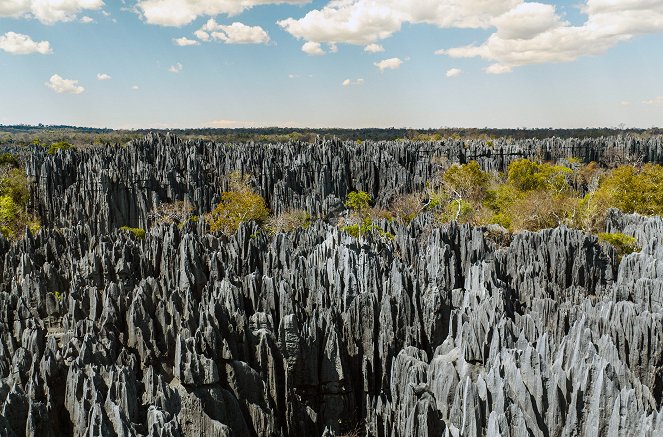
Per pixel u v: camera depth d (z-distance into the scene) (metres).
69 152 153.12
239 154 165.38
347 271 59.34
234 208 119.19
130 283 63.16
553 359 38.59
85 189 128.62
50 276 61.59
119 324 46.38
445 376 38.62
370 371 49.19
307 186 158.62
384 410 41.31
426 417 35.03
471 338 40.34
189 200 137.62
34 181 138.12
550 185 134.75
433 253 63.00
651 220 85.75
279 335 44.16
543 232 71.31
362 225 101.88
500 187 136.25
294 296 53.78
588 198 106.19
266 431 40.28
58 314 54.62
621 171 113.50
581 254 67.12
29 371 37.22
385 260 67.00
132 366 40.94
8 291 65.19
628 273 64.06
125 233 86.50
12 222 114.00
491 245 78.50
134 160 154.62
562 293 60.44
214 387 37.66
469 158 193.62
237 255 67.44
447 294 54.56
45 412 32.44
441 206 128.50
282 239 70.88
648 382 43.28
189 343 38.69
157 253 68.88
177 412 35.28
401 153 186.12
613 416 30.48
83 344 38.09
